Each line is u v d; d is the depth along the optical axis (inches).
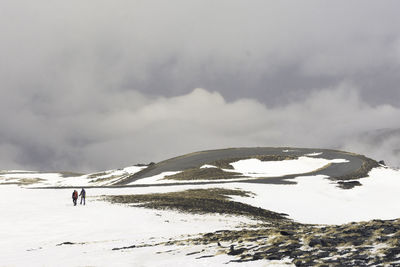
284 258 494.0
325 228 683.4
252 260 504.4
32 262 714.2
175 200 1948.8
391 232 542.9
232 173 3959.2
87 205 1809.8
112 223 1357.0
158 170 4623.5
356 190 2817.4
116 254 705.0
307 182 3021.7
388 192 2775.6
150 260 605.6
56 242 1081.4
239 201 2138.3
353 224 681.6
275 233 689.6
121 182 4387.3
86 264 624.1
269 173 4013.3
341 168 3941.9
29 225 1366.9
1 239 1163.9
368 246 491.2
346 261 438.6
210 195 2233.0
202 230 1197.1
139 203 1872.5
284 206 2140.7
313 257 473.4
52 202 1940.2
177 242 780.6
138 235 1123.9
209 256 572.4
